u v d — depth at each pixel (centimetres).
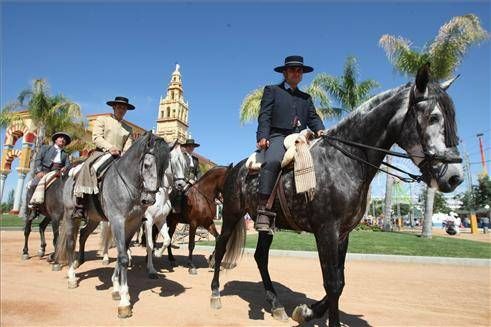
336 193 367
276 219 431
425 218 1800
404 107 357
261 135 422
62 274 684
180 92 8331
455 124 328
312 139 425
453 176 313
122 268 458
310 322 434
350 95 2347
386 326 419
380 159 377
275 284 644
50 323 404
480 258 966
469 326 423
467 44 1744
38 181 859
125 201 502
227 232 507
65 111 2453
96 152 598
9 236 1417
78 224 623
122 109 641
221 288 602
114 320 419
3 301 486
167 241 756
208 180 782
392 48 1902
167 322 414
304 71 459
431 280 712
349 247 1207
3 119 2416
